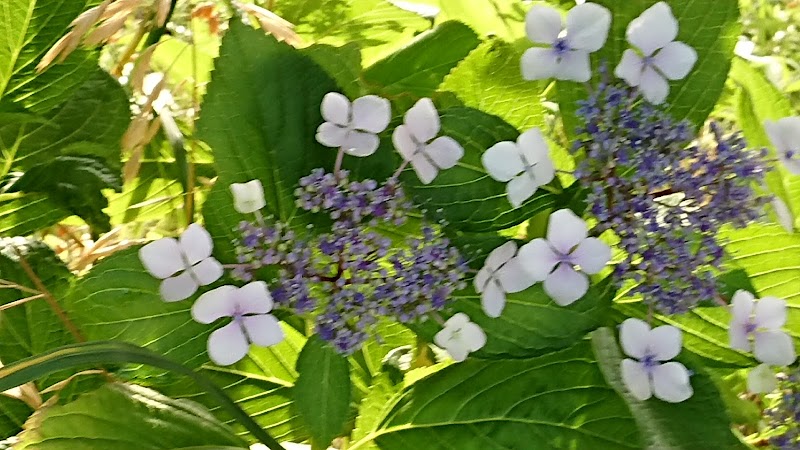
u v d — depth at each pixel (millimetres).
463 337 230
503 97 262
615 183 227
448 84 264
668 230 224
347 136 220
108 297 225
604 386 246
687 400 235
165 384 261
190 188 279
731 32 242
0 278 269
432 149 221
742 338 238
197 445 238
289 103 227
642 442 231
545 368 251
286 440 283
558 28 231
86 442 231
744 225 228
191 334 235
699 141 257
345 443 276
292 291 219
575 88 244
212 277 218
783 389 263
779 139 239
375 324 226
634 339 229
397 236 240
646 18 228
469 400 251
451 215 233
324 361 237
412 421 254
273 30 282
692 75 243
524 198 224
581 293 224
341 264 221
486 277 225
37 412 237
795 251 273
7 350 267
